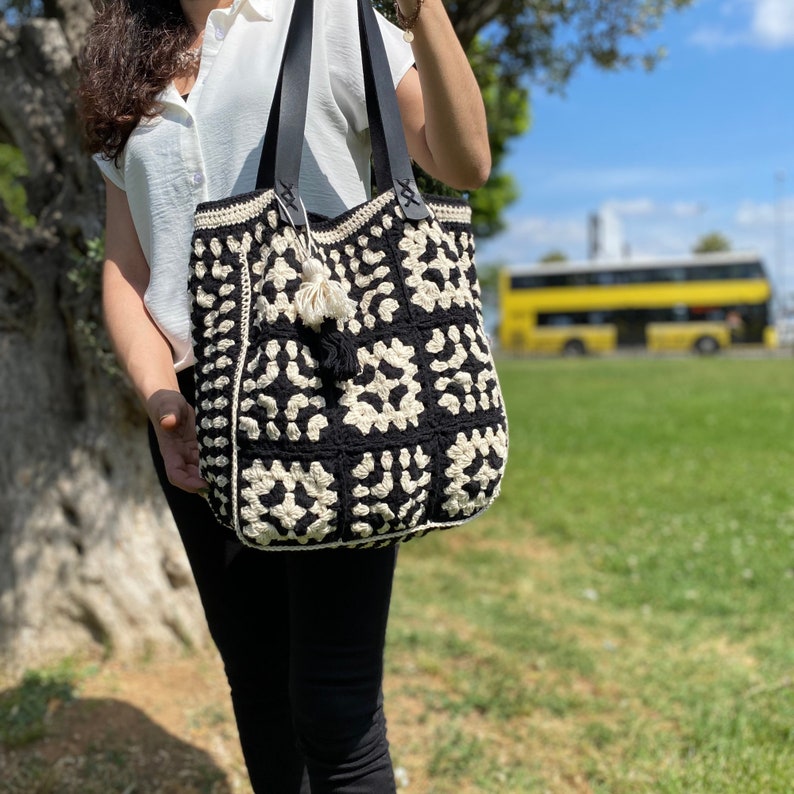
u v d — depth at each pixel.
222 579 1.46
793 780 2.24
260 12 1.30
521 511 5.70
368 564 1.30
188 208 1.31
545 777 2.36
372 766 1.32
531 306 32.75
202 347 1.19
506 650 3.21
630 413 11.64
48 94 2.84
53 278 2.83
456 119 1.20
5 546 2.94
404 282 1.16
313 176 1.27
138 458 2.98
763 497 5.94
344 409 1.12
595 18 4.05
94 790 2.23
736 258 30.59
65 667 2.84
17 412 2.95
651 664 3.13
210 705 2.67
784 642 3.35
